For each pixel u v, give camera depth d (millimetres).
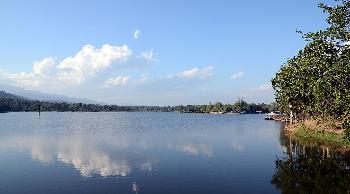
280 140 78062
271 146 67312
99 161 51188
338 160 47531
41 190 34531
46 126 150125
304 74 35562
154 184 36375
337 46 28250
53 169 45062
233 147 66750
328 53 28484
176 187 35062
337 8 27625
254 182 36688
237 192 32969
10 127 140125
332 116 32188
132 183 36906
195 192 33156
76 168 45656
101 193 33188
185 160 51281
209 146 68812
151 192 33344
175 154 57594
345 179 36656
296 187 34031
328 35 27969
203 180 37906
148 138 89000
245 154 56844
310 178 37625
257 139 82750
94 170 44281
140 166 46656
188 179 38469
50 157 55375
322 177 37875
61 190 34406
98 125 163000
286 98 81938
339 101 27812
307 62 30812
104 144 74688
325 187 33562
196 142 77312
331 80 27906
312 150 57938
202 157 53969
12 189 34969
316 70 30547
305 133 80625
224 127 138250
